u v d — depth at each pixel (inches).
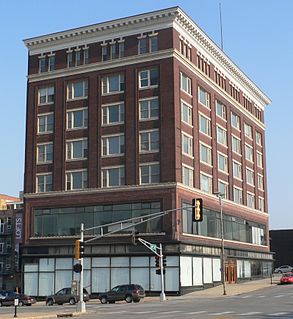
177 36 2758.4
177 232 2546.8
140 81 2755.9
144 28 2780.5
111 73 2832.2
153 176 2647.6
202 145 2945.4
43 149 2950.3
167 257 2549.2
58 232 2815.0
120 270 2645.2
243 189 3518.7
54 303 2325.3
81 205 2778.1
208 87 3083.2
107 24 2834.6
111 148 2770.7
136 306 1820.9
